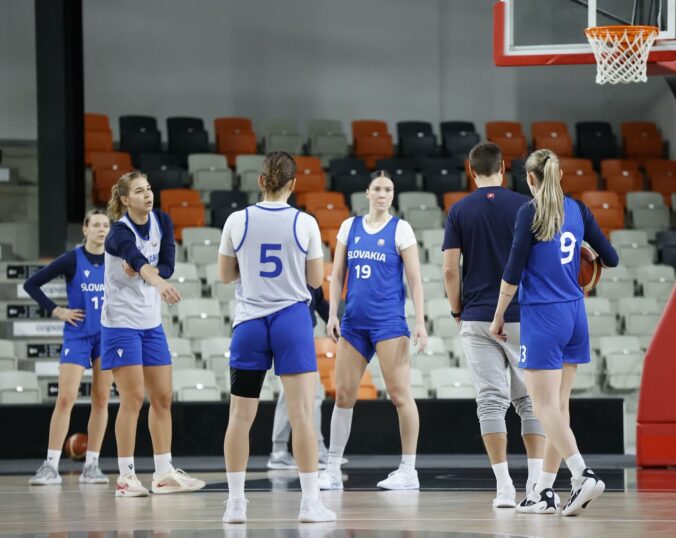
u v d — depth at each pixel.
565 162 35.56
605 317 28.03
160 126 37.44
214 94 37.91
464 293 12.30
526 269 11.15
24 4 35.22
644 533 9.22
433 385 24.28
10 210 30.53
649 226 33.59
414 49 39.12
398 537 9.16
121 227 13.71
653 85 38.31
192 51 37.81
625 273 29.98
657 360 18.08
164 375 14.22
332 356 23.91
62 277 27.25
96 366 16.42
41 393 25.56
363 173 34.38
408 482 14.56
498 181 12.48
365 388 23.33
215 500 13.16
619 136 38.66
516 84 39.06
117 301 13.89
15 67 35.03
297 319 10.59
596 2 18.22
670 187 35.38
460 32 39.19
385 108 38.94
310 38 38.59
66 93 28.09
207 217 33.06
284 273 10.59
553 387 11.02
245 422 10.66
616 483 14.85
